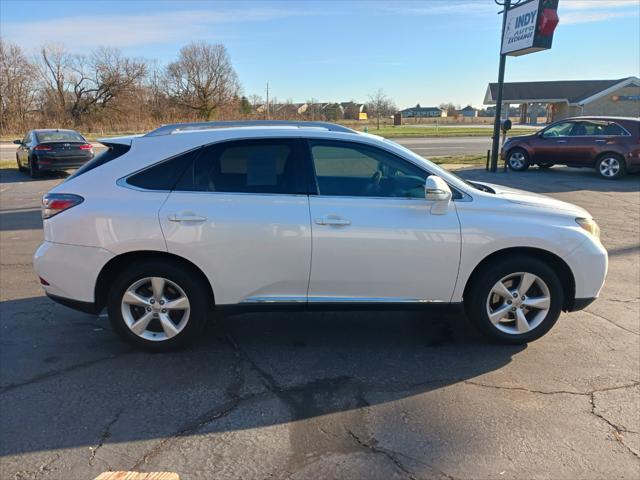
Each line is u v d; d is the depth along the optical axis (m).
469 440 2.83
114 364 3.72
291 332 4.31
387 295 3.80
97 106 57.12
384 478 2.53
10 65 47.22
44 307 4.80
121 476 2.53
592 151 13.67
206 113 60.09
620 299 5.00
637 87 45.00
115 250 3.63
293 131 3.81
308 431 2.92
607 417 3.04
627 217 8.81
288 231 3.62
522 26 13.31
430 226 3.68
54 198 3.73
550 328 3.95
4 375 3.54
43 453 2.71
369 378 3.54
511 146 15.32
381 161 3.79
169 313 3.83
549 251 3.78
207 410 3.13
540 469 2.59
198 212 3.60
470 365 3.71
